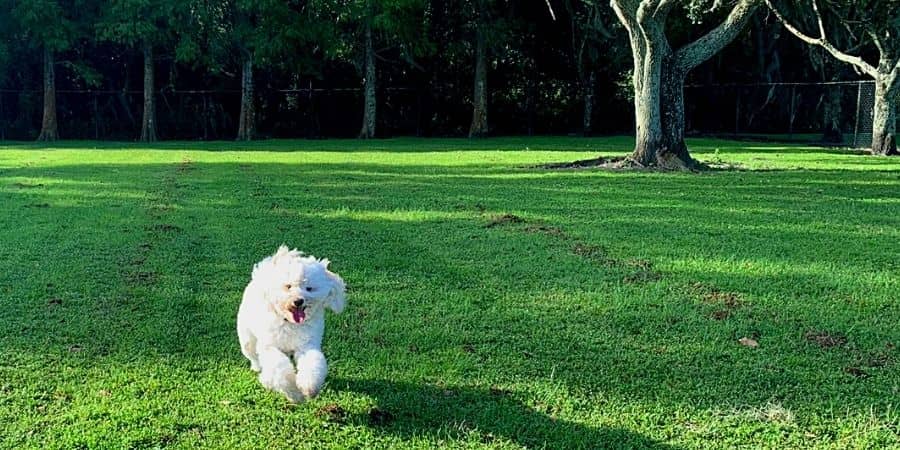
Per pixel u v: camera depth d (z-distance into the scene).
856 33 27.34
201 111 35.12
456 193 12.27
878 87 21.69
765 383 4.26
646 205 10.87
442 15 33.03
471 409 3.88
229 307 5.65
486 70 33.41
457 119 36.38
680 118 16.98
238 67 35.12
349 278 6.54
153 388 4.13
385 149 24.19
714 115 35.75
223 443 3.52
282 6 29.91
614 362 4.57
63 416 3.78
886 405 3.97
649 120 16.86
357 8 29.81
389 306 5.70
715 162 18.33
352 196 11.88
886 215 9.98
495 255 7.47
